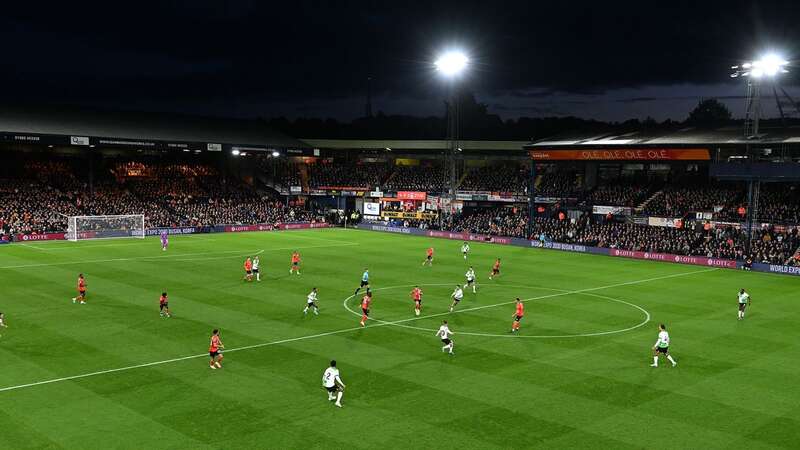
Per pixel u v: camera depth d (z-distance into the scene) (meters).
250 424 23.67
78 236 79.88
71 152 104.81
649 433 23.50
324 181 112.31
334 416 24.53
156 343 34.12
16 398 25.92
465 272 60.84
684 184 89.38
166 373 29.31
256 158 116.19
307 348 33.75
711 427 24.16
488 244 85.81
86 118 93.38
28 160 101.00
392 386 28.02
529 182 100.75
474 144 106.50
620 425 24.19
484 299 47.84
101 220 82.12
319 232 95.88
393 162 119.62
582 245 79.19
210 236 87.25
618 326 39.91
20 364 30.25
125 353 32.28
